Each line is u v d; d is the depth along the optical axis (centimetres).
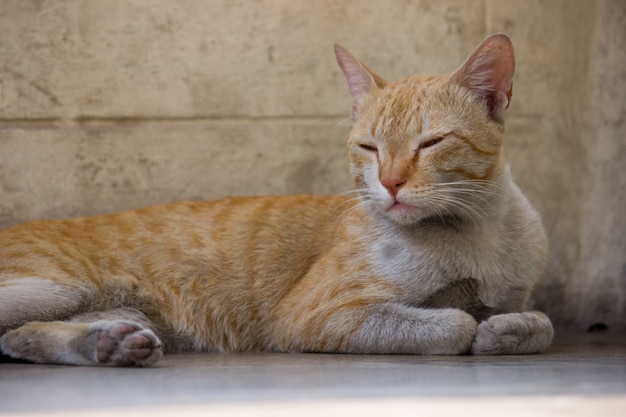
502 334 412
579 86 623
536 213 467
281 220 484
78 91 558
